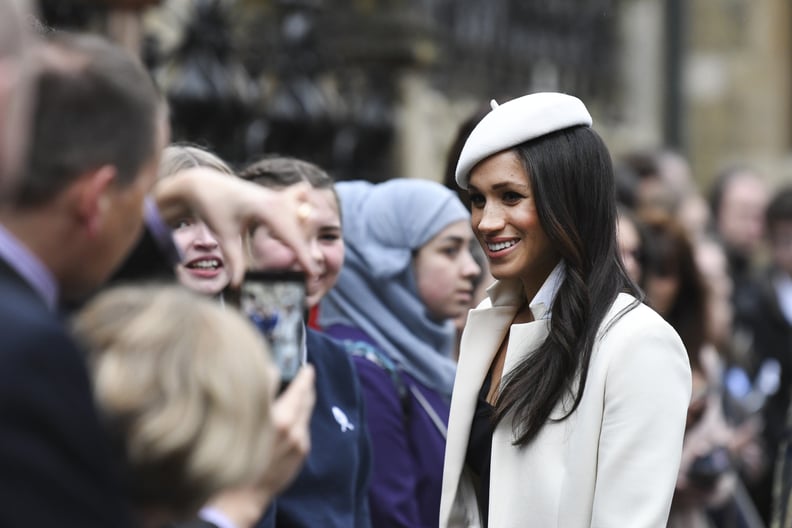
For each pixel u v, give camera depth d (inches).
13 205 211.2
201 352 211.8
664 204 702.5
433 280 482.9
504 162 357.4
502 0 1275.8
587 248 356.8
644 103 1584.6
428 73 1103.6
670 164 750.5
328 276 411.2
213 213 272.1
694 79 1988.2
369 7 1045.8
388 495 435.5
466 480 380.5
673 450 339.6
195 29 783.1
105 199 221.1
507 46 1283.2
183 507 209.6
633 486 335.0
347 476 379.9
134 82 223.1
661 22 1578.5
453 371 475.2
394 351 467.8
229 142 799.7
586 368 346.9
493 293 386.3
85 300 245.4
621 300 354.0
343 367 394.6
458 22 1196.5
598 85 1492.4
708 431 638.5
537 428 349.4
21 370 174.7
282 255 311.6
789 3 2014.0
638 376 341.1
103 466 182.4
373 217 485.7
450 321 497.7
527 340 362.6
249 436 211.2
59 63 216.7
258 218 273.6
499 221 358.9
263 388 214.7
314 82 861.8
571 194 355.6
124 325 213.9
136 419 205.6
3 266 202.1
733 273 908.6
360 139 951.6
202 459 205.9
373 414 439.5
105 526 180.9
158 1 711.7
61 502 175.2
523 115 355.9
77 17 737.6
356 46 1032.2
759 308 829.2
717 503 659.4
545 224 354.3
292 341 268.8
